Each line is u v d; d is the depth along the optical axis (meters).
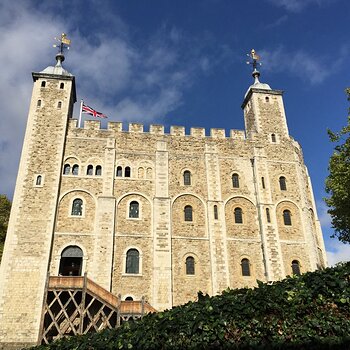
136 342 8.58
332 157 25.89
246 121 38.38
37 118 31.06
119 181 30.42
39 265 25.94
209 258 28.95
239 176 32.50
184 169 31.89
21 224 27.03
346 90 25.50
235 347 7.85
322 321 7.76
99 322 24.08
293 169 33.56
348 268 8.44
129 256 28.02
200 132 33.81
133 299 26.64
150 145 32.41
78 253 27.31
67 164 30.36
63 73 33.59
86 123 32.12
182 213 30.19
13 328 24.00
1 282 25.06
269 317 8.12
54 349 9.98
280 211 31.47
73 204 28.92
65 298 24.50
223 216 30.39
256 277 28.86
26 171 28.91
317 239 33.00
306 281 8.71
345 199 24.77
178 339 8.29
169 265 27.88
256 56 40.09
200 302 9.17
